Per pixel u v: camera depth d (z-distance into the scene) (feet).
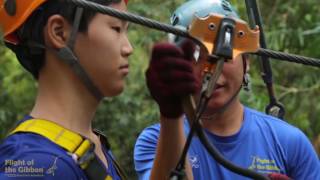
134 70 19.66
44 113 6.30
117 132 19.93
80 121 6.36
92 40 6.18
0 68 21.71
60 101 6.30
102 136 6.82
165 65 5.19
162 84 5.23
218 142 8.50
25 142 5.96
